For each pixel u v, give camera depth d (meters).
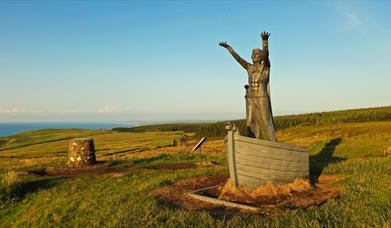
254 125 15.60
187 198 14.30
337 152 35.91
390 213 10.56
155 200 13.65
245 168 13.87
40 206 15.33
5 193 16.78
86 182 19.11
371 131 61.22
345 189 14.00
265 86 15.43
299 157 15.34
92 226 11.80
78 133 132.38
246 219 11.07
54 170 23.81
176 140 83.31
